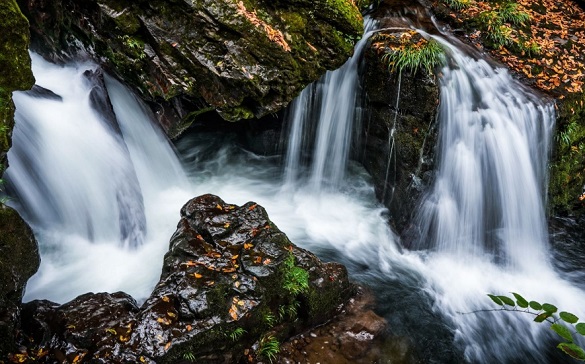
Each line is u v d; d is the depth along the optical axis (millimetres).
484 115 6758
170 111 6875
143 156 7070
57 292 5371
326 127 7645
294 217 7379
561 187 7664
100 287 5520
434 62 6520
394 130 6766
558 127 7230
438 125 6480
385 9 7914
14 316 4328
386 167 7117
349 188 7785
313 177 8000
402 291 6102
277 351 4773
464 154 6738
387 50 6621
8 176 5512
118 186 6301
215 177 7988
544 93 7250
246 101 6555
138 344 4250
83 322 4445
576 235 7559
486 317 5859
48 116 6016
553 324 3268
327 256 6594
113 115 6676
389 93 6703
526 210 7160
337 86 7383
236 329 4547
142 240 6344
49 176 5836
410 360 5117
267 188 7941
